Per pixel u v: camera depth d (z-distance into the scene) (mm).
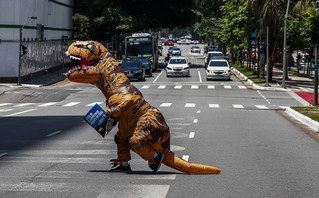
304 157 11281
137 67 44406
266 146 12906
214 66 45844
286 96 32875
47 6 51625
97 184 8289
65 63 61094
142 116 8398
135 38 56969
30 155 11305
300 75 55812
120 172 9281
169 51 108000
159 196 7496
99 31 63812
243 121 19172
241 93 34438
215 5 77312
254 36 55531
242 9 45375
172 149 12234
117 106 8367
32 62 45375
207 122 18609
